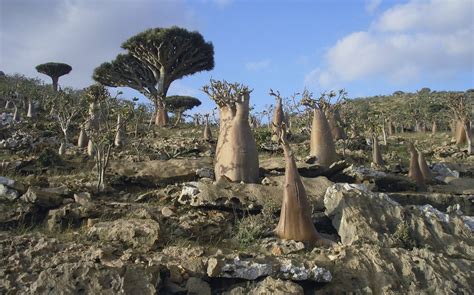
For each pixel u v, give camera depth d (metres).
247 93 16.28
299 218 12.45
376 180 18.14
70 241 10.74
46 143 23.31
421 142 34.09
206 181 14.88
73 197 13.49
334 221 13.48
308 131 29.48
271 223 13.05
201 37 46.81
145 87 48.97
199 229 12.29
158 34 44.47
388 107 65.12
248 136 15.81
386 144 30.06
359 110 53.69
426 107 59.56
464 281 11.37
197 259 10.18
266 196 13.79
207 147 25.12
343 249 11.55
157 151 23.03
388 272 11.05
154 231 11.09
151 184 15.91
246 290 9.82
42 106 35.38
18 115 30.19
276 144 24.98
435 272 11.23
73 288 8.66
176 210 13.26
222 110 16.45
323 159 19.17
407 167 22.34
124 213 12.67
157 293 9.27
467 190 19.14
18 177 15.91
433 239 13.40
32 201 12.22
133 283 8.98
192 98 52.12
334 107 27.81
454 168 23.69
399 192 18.19
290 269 10.18
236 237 12.41
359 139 28.88
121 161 18.05
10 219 11.91
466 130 30.44
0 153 20.92
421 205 16.38
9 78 44.38
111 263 9.44
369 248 11.66
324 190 14.84
